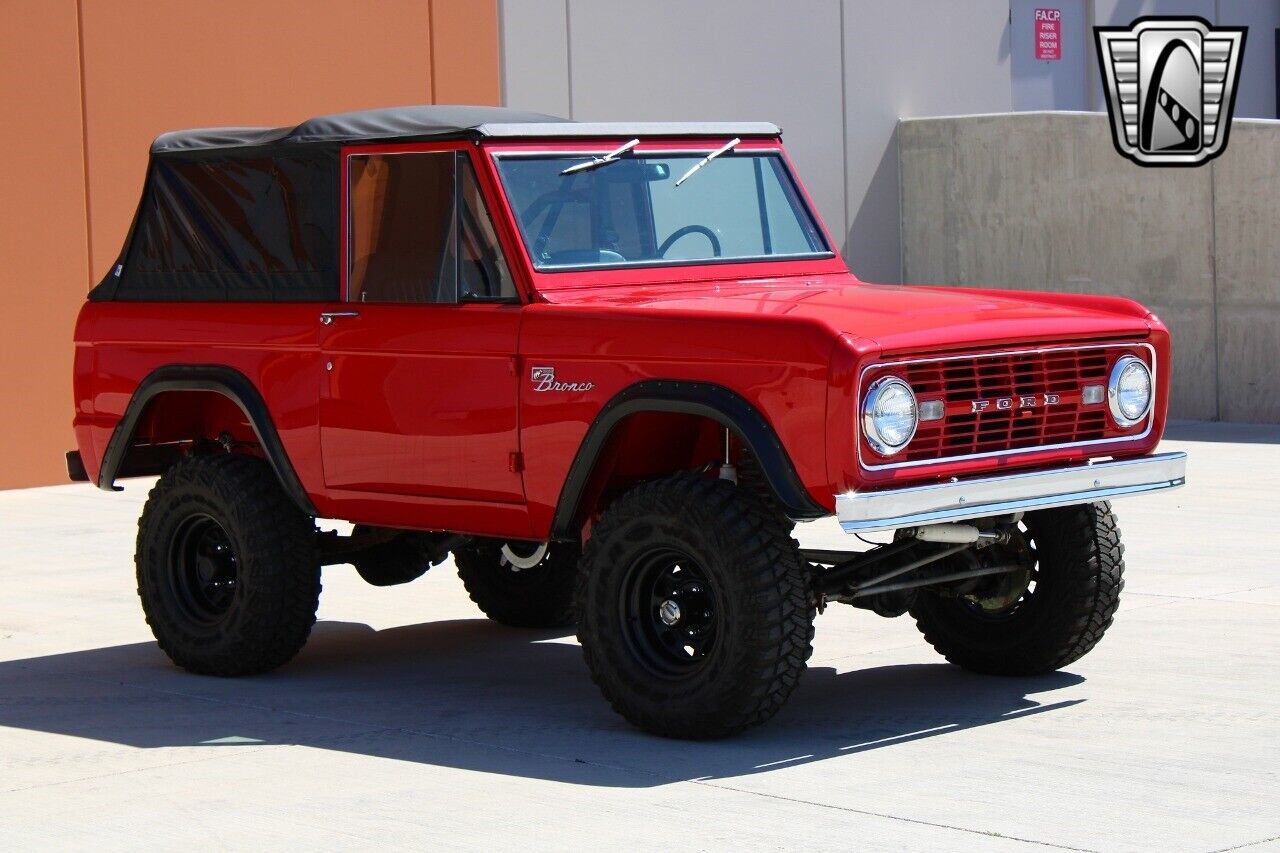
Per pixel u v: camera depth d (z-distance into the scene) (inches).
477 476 284.4
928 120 813.2
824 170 804.6
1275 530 462.9
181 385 320.2
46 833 231.1
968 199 800.9
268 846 223.0
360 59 651.5
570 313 272.4
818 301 272.7
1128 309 284.2
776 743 266.4
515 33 698.2
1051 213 768.3
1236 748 258.4
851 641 342.0
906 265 829.8
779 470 250.5
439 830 227.1
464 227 287.6
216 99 617.9
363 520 302.7
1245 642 331.0
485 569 365.1
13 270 580.4
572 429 271.0
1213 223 711.7
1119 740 263.9
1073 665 315.3
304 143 307.6
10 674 328.8
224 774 257.3
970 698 293.1
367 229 300.0
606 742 269.9
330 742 274.7
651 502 263.0
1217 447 637.3
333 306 303.1
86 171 593.0
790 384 249.3
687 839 220.4
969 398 259.9
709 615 267.0
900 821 225.5
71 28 588.1
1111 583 295.0
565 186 291.1
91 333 337.4
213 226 322.7
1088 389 274.8
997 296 292.5
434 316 288.7
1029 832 219.9
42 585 421.7
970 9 855.1
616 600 269.4
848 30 810.2
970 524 281.6
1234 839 215.8
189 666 325.4
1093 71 944.9
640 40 740.0
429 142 291.3
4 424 582.2
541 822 229.1
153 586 327.9
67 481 596.7
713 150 311.0
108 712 297.9
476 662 335.3
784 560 256.5
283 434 309.0
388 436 294.8
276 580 314.7
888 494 247.6
